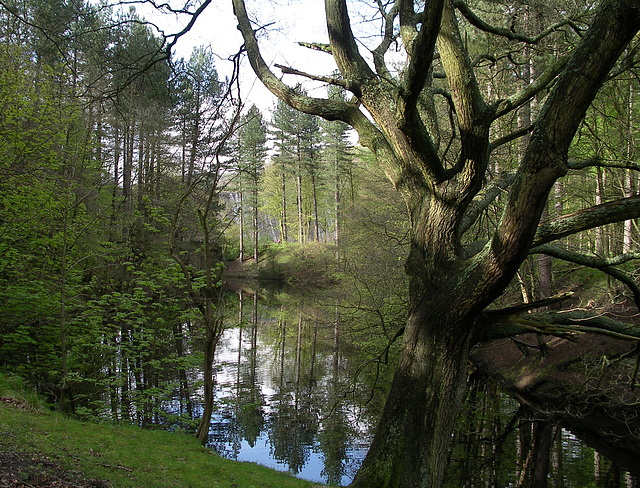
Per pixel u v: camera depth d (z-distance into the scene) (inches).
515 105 180.7
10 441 164.6
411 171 199.3
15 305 363.9
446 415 175.0
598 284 490.6
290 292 1380.4
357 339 621.9
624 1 122.6
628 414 335.6
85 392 384.8
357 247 709.9
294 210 2049.7
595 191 454.6
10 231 377.1
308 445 335.9
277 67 203.5
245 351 641.0
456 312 170.9
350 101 223.6
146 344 374.9
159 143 828.6
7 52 427.2
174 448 232.8
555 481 266.2
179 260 258.2
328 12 202.5
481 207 221.1
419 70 144.8
